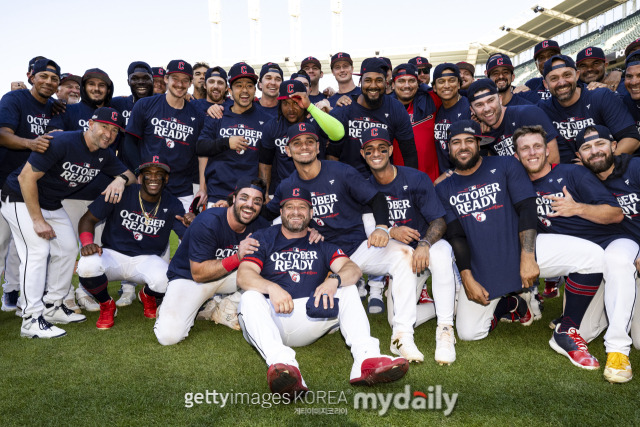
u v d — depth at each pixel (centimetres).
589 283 321
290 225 323
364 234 390
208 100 564
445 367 312
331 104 622
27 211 386
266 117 477
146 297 434
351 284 314
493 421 240
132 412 253
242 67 449
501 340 364
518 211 349
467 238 356
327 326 324
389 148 363
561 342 325
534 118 407
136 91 551
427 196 366
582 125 438
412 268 335
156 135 484
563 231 355
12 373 306
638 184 329
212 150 452
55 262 412
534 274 330
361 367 273
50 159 379
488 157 367
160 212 430
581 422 238
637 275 320
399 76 461
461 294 362
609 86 552
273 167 461
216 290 392
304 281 324
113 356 337
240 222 352
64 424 242
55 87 448
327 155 451
